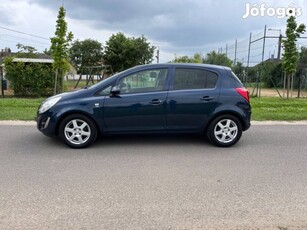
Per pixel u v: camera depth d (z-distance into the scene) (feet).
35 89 59.21
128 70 19.21
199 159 17.06
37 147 18.98
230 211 10.90
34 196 11.91
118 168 15.33
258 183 13.61
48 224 9.85
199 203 11.51
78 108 18.44
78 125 18.80
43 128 18.75
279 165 16.26
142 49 144.36
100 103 18.58
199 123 19.45
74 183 13.29
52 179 13.73
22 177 13.92
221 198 11.98
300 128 26.37
